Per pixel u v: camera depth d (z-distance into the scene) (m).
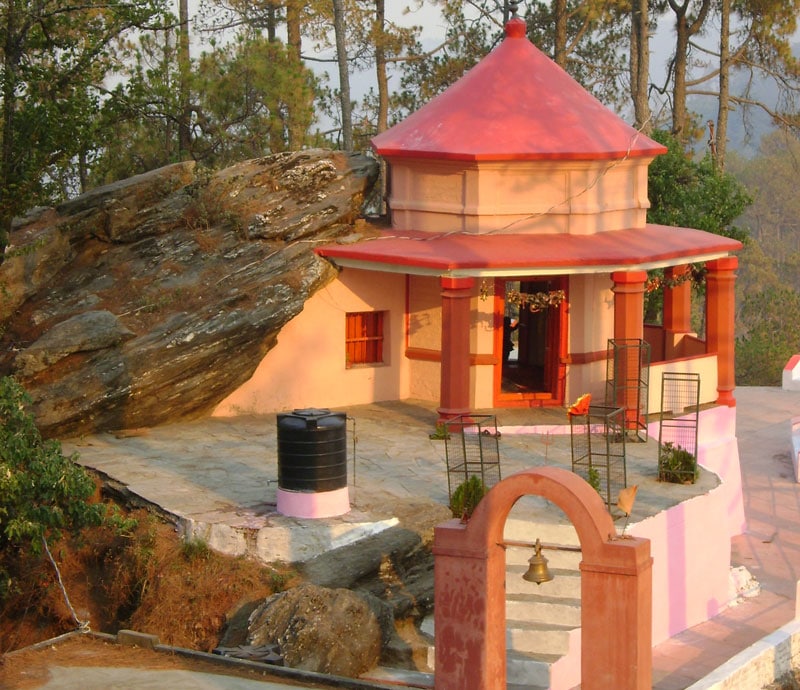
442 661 12.22
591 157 21.64
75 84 24.25
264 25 36.78
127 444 19.86
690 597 18.08
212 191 22.42
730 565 20.47
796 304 48.72
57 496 15.01
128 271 21.62
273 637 13.88
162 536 16.06
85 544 16.41
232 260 21.72
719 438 22.97
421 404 23.34
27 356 19.31
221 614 14.89
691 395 22.91
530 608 15.30
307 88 30.02
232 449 19.72
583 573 11.67
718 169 34.53
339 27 32.84
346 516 16.31
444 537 12.14
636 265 21.19
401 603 15.37
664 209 32.81
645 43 36.06
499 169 21.66
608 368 21.53
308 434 16.06
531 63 23.17
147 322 20.52
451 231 22.09
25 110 23.31
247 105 29.78
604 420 18.62
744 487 26.14
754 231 86.00
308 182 22.77
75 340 19.59
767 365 44.44
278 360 22.30
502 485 11.93
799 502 25.14
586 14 39.59
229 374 21.11
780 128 42.53
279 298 21.02
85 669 12.89
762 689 14.55
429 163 22.09
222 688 12.38
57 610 15.97
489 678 12.08
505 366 25.73
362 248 21.61
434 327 23.38
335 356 22.88
